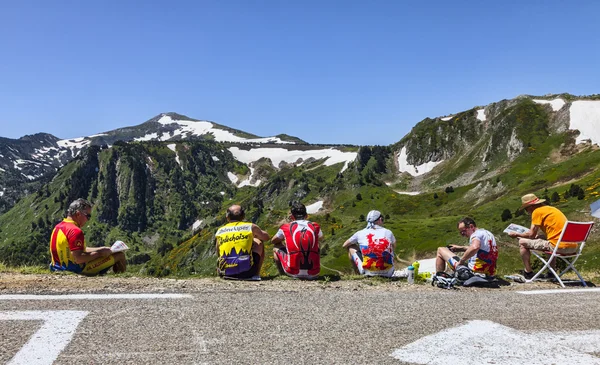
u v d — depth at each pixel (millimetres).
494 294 8828
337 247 97812
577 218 78812
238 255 9492
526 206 11492
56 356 4516
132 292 7582
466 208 148000
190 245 174000
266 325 5867
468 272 9914
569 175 134875
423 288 9359
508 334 5820
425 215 156250
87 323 5648
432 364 4684
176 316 6133
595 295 8914
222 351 4840
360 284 9445
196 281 9023
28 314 5938
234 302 7086
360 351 4996
